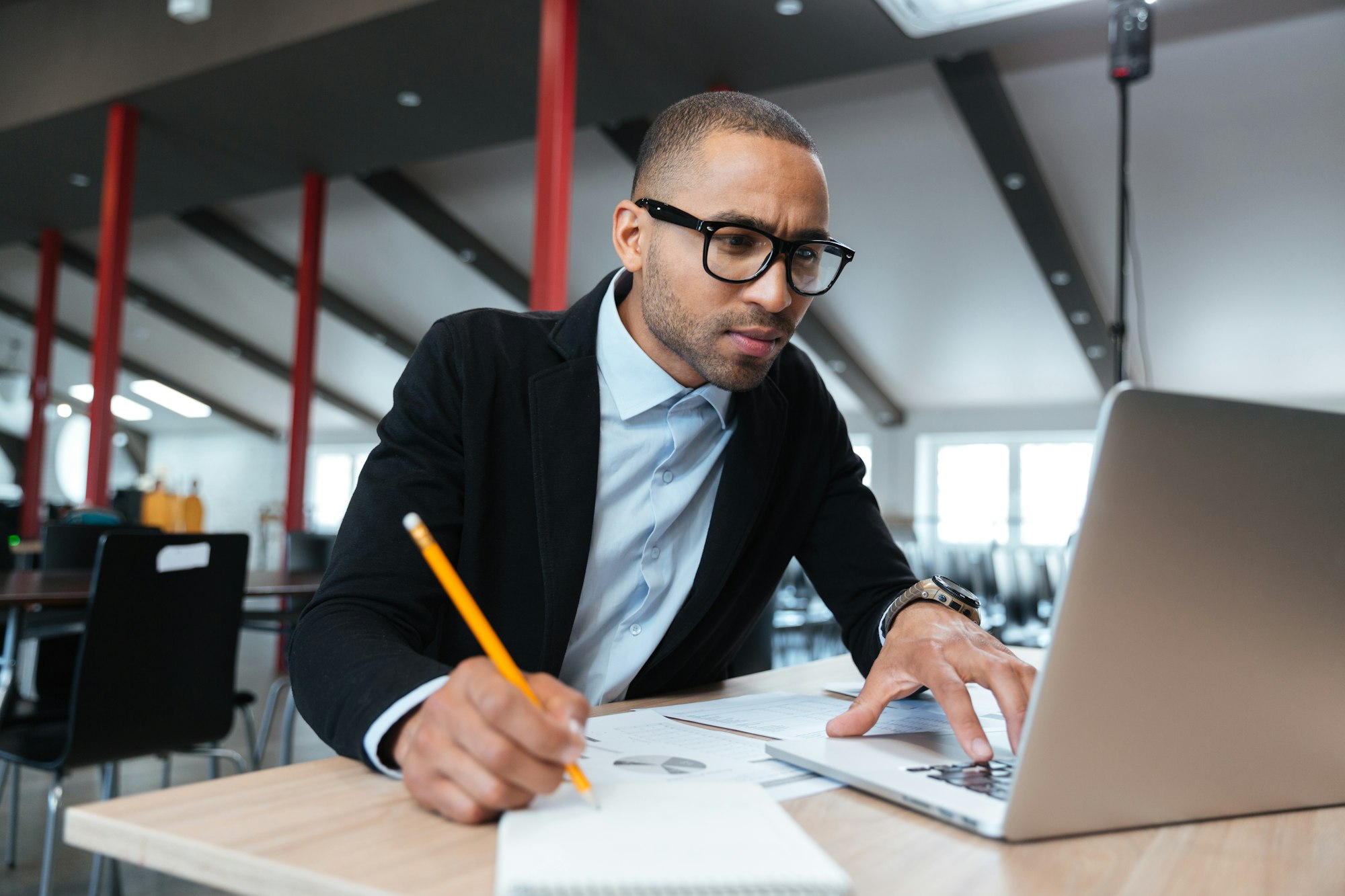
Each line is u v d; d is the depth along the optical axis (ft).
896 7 12.10
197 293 34.60
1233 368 24.80
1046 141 18.75
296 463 21.36
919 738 2.52
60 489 51.08
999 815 1.83
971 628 2.73
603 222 24.09
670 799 1.81
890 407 32.35
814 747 2.34
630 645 3.40
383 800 1.93
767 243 2.76
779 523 3.73
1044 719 1.75
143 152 20.81
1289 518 1.90
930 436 32.73
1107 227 20.56
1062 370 27.91
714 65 15.60
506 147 22.36
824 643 19.04
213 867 1.63
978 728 2.28
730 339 2.85
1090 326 23.88
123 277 18.48
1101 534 1.72
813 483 3.89
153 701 6.69
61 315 38.81
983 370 29.09
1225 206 19.34
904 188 21.20
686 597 3.45
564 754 1.71
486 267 26.68
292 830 1.73
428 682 2.09
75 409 50.52
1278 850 1.82
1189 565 1.82
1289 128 17.24
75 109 18.63
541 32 13.65
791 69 15.67
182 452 52.80
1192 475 1.77
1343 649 2.03
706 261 2.76
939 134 19.30
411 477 3.00
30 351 42.63
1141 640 1.81
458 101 17.65
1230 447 1.80
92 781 10.62
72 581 8.13
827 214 2.85
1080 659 1.75
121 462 53.42
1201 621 1.86
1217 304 22.40
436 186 24.30
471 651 3.16
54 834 6.18
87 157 21.62
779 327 2.85
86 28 18.65
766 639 5.35
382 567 2.75
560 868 1.44
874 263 24.44
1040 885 1.59
